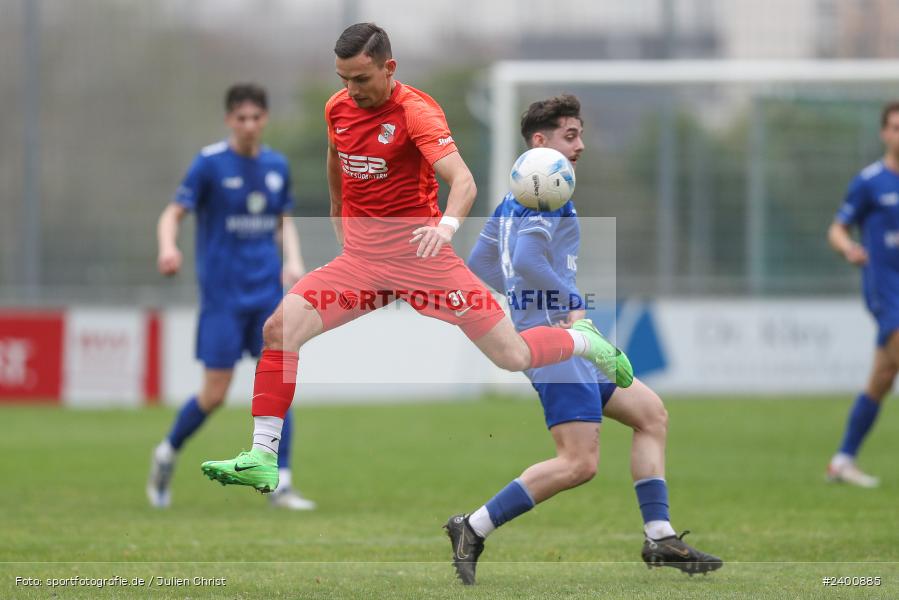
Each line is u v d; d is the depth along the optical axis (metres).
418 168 19.03
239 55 59.97
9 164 59.34
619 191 58.91
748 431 44.25
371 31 18.05
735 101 58.59
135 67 59.53
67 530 24.97
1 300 59.16
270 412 18.47
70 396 55.94
